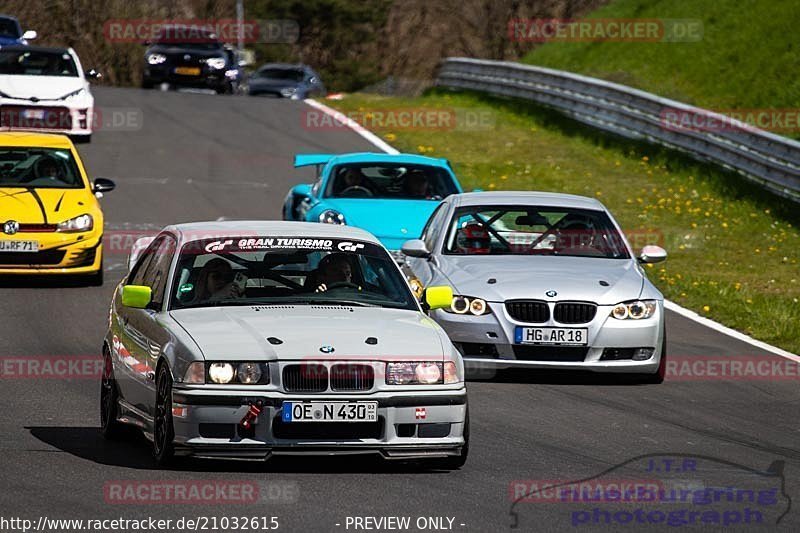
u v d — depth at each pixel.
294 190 64.50
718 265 74.38
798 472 30.48
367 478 27.88
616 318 41.00
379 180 59.69
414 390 27.48
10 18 121.38
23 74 101.38
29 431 32.34
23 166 59.50
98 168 92.62
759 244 81.50
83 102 99.94
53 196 58.00
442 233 45.88
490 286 41.28
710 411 38.28
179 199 83.12
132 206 80.25
